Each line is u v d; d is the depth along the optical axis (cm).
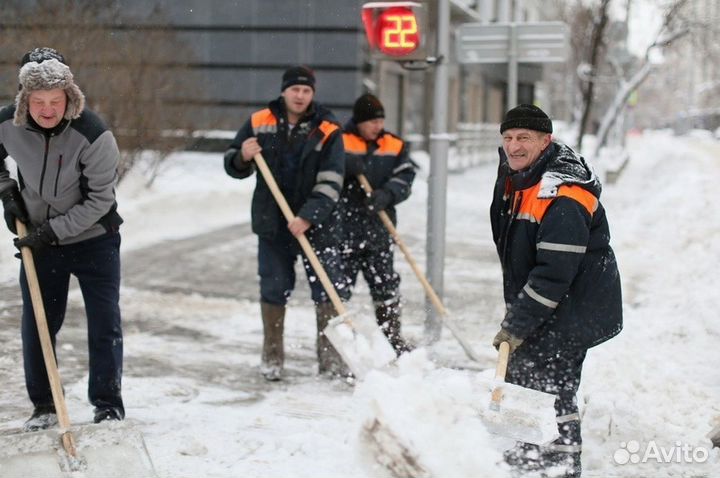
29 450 761
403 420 670
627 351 1278
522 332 789
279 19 4084
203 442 938
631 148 10544
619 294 826
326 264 1250
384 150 1345
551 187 787
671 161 6294
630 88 5972
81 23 2833
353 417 1048
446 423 689
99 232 945
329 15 4044
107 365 963
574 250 775
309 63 4078
